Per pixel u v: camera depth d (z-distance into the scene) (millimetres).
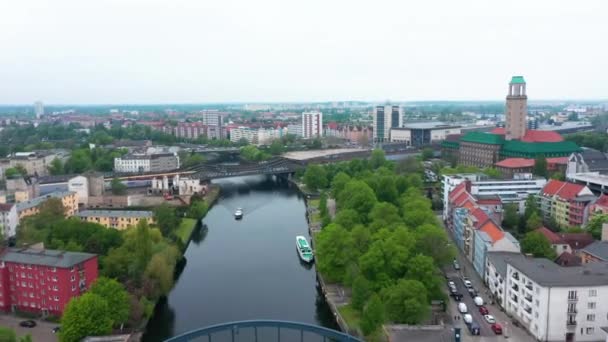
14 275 185625
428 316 161750
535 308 157375
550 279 157250
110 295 162750
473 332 158250
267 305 198000
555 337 154375
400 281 166875
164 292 199250
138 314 169625
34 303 184250
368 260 182000
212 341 169000
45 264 179750
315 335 173125
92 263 188625
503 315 175125
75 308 154875
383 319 151250
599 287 153500
